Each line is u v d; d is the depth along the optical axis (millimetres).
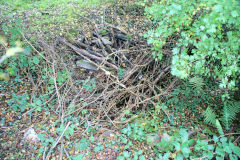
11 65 4246
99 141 3439
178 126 3871
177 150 3033
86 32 6027
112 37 5434
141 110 4285
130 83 4578
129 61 4789
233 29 3211
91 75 4852
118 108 4344
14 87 4254
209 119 3783
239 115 3992
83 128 3730
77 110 3953
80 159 3016
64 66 4648
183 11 2932
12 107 3848
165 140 3141
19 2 7383
